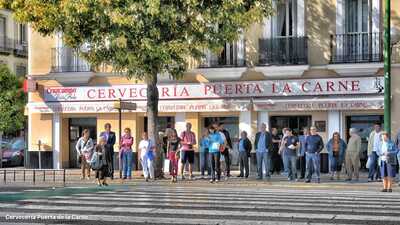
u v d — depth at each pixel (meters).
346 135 26.86
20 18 23.16
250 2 22.50
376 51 25.94
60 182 23.17
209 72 27.53
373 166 22.89
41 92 30.17
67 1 21.44
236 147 28.14
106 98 29.22
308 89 26.73
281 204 14.47
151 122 23.78
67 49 29.72
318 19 26.78
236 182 22.38
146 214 12.38
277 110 26.77
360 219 11.82
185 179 23.80
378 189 20.06
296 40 26.92
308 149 22.25
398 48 25.75
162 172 24.14
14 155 35.94
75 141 30.53
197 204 14.30
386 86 21.64
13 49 46.84
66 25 22.56
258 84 27.30
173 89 28.23
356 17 26.64
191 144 23.88
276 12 26.95
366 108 25.58
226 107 27.31
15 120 39.88
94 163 21.11
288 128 25.27
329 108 25.97
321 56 26.70
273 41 27.17
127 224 11.02
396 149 19.61
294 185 21.31
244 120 27.72
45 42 30.14
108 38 21.86
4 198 15.70
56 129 30.22
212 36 22.06
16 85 41.19
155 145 23.73
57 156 30.19
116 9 21.06
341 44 26.44
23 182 23.47
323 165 26.75
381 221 11.59
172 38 22.03
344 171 26.44
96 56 22.98
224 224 11.00
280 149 23.80
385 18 21.56
